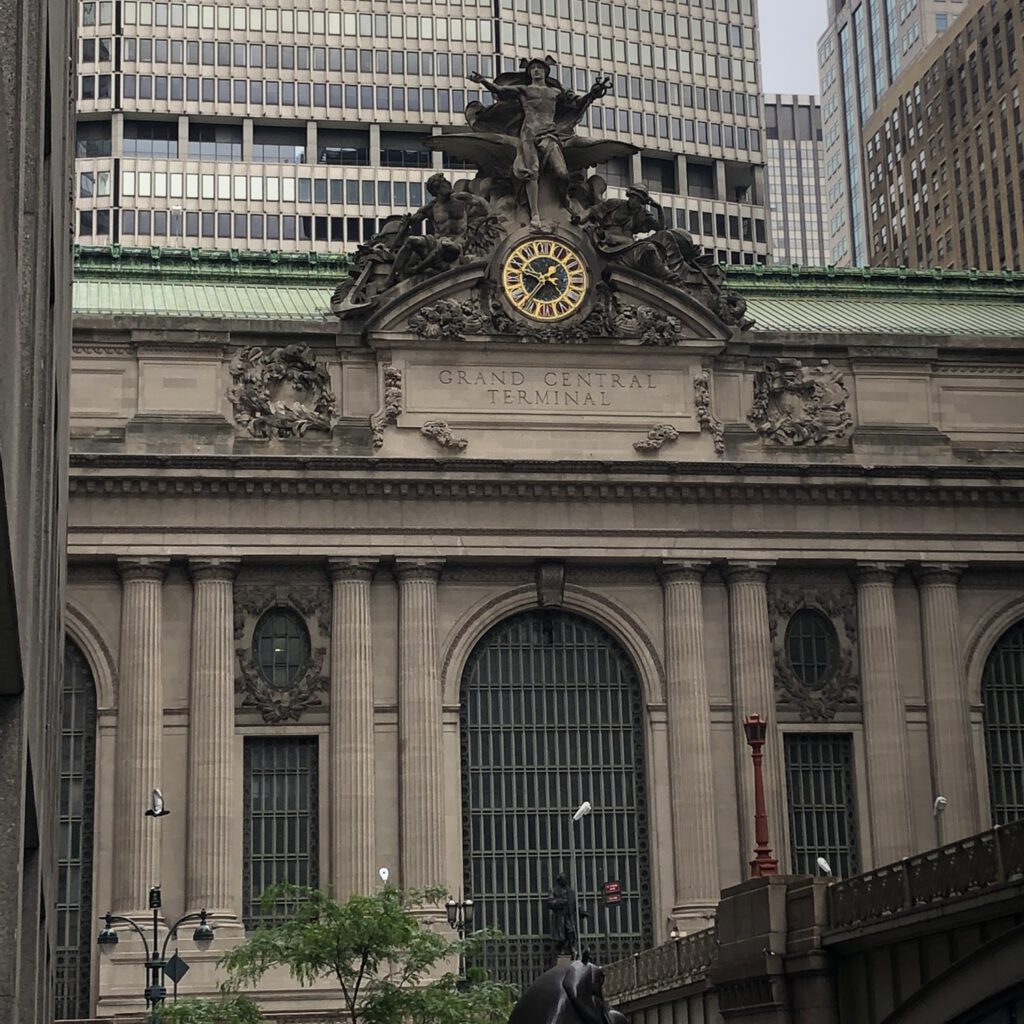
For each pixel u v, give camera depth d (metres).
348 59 174.38
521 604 91.88
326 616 90.38
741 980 58.59
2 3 16.92
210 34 172.62
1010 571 96.00
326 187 172.38
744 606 92.56
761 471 93.06
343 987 74.06
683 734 90.88
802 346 95.75
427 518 90.88
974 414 97.19
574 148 95.25
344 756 88.12
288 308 98.50
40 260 22.11
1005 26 188.75
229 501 89.50
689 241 95.56
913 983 50.38
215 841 86.12
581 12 180.50
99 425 90.00
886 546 94.00
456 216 93.62
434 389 92.44
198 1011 69.81
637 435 93.44
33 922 26.62
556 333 93.19
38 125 20.97
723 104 183.50
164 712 88.00
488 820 90.31
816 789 92.81
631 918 90.12
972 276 110.06
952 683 93.38
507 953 89.00
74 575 88.75
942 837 91.38
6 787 20.31
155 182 170.38
